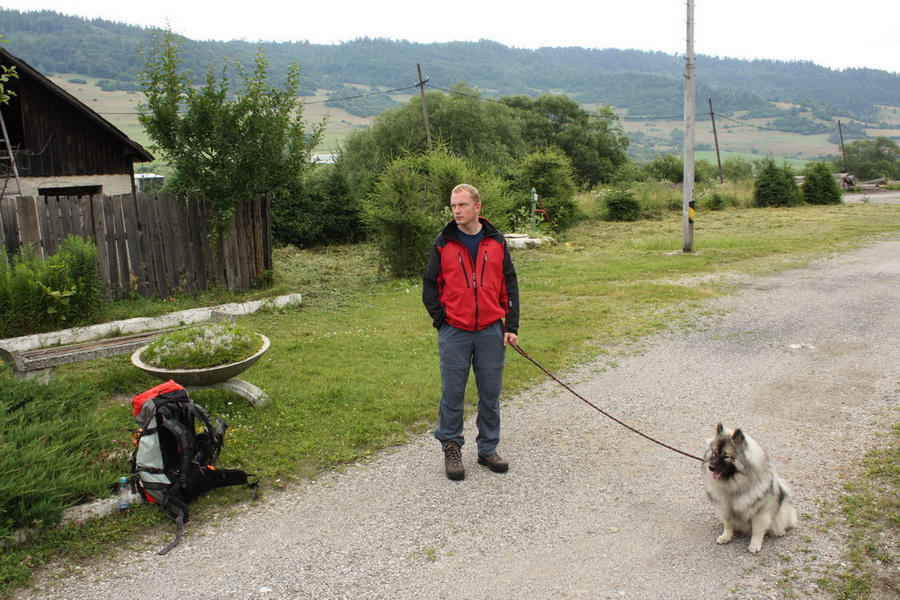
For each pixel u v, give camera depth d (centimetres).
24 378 591
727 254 1562
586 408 604
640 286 1171
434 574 355
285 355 757
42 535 384
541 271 1372
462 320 453
